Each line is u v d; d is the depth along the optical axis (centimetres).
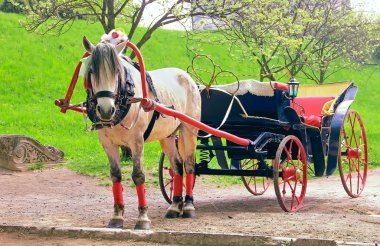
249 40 1972
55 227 774
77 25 4078
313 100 1252
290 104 1103
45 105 2952
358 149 1260
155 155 2036
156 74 976
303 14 2075
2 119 2602
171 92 964
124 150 1722
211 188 1480
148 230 745
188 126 1006
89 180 1521
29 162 1634
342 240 698
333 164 1145
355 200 1220
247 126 1100
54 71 3384
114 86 784
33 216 1012
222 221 901
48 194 1338
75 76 861
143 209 845
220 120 1105
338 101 1206
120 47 823
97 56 778
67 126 2650
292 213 1000
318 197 1288
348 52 2695
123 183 1464
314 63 2405
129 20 2103
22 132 2439
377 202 1188
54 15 1872
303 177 1103
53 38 3747
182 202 995
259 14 1847
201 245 697
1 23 3738
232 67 3906
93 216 1010
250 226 834
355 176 1702
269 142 1091
